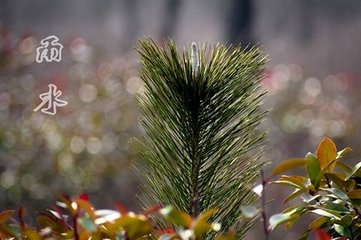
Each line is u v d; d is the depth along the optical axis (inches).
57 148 398.0
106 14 926.4
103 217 104.3
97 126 425.1
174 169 124.2
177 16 973.8
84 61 489.1
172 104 122.7
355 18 967.6
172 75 122.0
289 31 978.1
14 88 407.5
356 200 116.5
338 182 120.0
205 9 988.6
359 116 496.7
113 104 441.7
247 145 124.6
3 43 419.5
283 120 480.4
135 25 936.3
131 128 428.1
